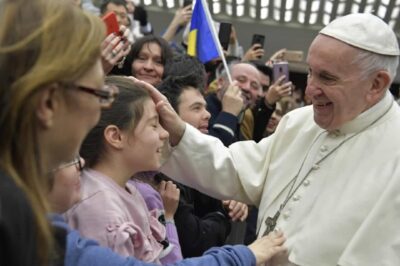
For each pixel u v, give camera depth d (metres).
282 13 7.47
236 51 5.16
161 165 1.96
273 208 1.85
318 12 7.35
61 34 0.87
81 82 0.90
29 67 0.84
